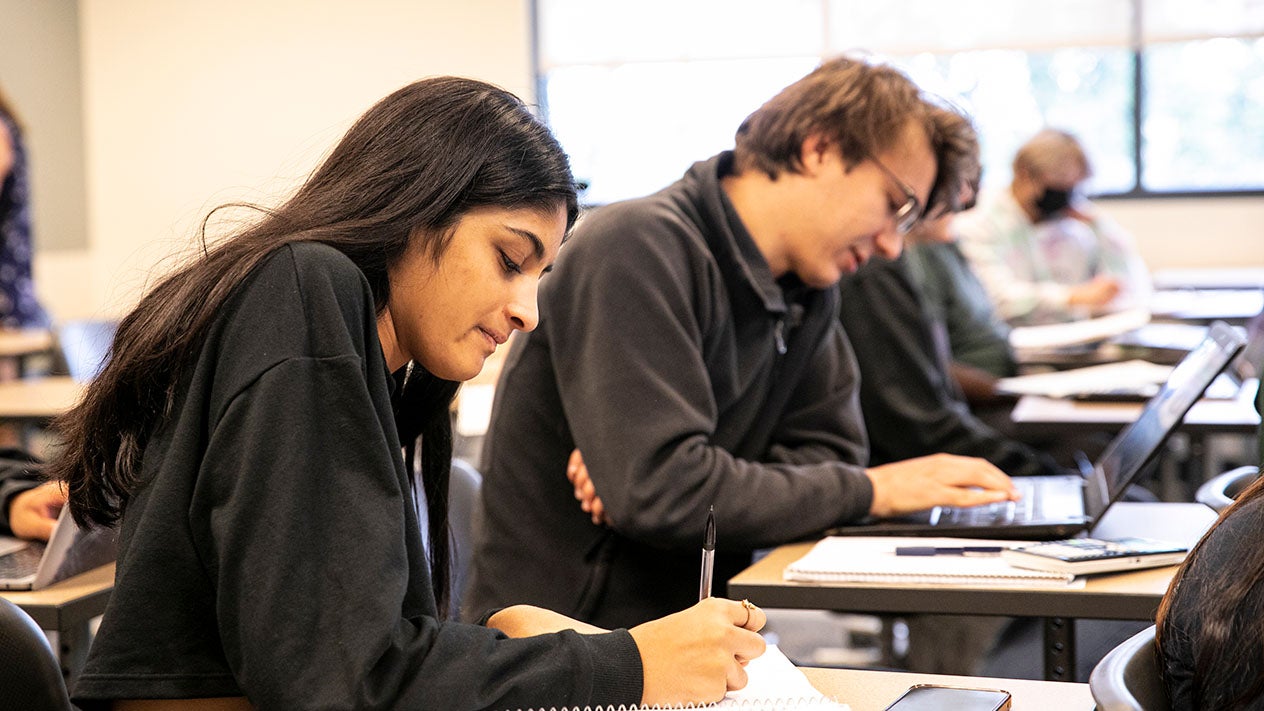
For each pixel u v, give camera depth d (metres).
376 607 0.89
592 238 1.74
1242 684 0.74
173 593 0.93
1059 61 7.23
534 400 1.79
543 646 0.96
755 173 1.83
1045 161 5.51
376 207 1.02
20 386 3.88
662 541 1.65
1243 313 4.80
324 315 0.95
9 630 0.97
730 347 1.81
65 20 7.97
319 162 1.14
